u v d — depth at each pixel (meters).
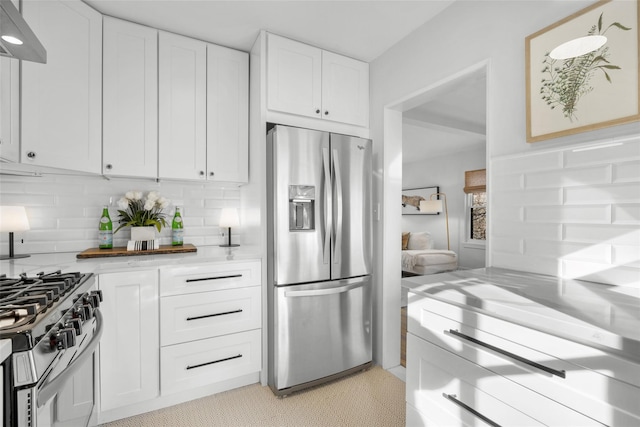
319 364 2.13
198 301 1.94
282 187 2.02
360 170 2.31
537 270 1.44
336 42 2.33
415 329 1.33
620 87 1.17
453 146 5.80
